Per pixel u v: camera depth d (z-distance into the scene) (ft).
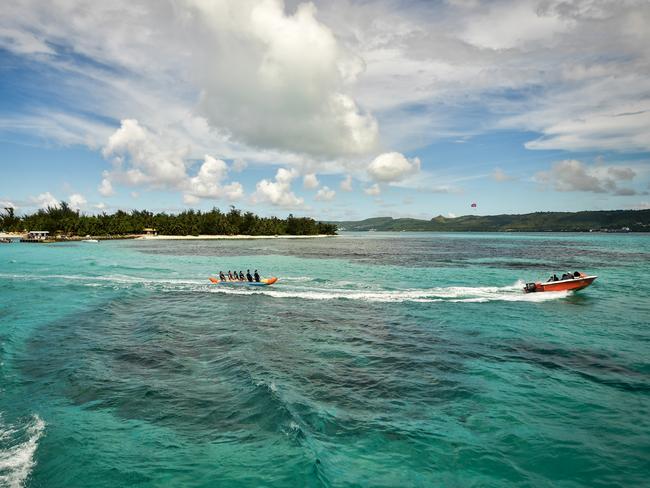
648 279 135.13
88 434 33.81
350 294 102.58
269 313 81.41
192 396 41.09
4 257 218.79
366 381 45.93
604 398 41.98
